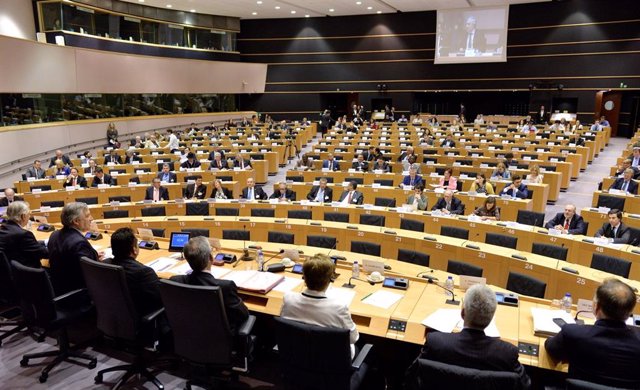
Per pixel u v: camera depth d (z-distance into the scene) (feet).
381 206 29.84
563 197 39.91
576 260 22.18
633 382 8.62
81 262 12.78
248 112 87.92
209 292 10.75
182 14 77.77
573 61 72.49
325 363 9.70
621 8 68.69
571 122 66.18
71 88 56.44
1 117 46.98
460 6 75.87
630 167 35.19
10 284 15.26
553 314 12.05
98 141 62.23
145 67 68.59
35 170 40.96
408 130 66.90
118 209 29.40
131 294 12.62
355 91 85.10
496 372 8.03
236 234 23.09
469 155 49.08
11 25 53.31
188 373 14.05
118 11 67.21
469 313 8.80
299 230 25.39
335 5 74.79
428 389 8.46
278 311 12.95
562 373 11.10
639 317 11.59
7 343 15.92
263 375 13.91
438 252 22.40
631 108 72.59
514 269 19.99
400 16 81.00
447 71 79.82
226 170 42.63
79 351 15.26
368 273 15.29
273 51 87.20
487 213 27.55
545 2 72.74
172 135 57.06
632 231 23.25
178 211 29.94
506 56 75.87
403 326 11.91
